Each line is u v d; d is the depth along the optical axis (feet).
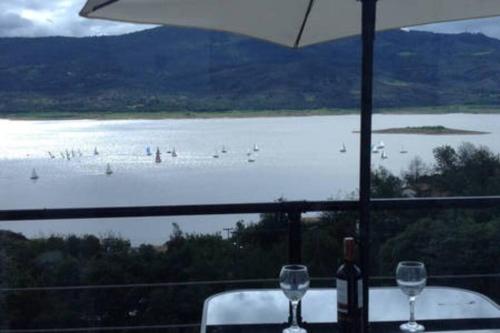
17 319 9.25
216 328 6.80
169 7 6.43
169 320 9.16
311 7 7.60
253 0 7.00
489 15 7.54
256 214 9.48
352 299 5.75
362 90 5.60
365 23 5.55
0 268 9.29
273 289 8.39
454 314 7.16
